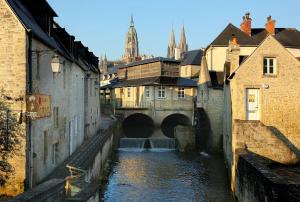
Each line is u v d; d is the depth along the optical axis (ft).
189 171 94.99
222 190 77.56
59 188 43.37
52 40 63.36
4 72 47.73
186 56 213.66
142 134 162.30
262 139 68.80
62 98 67.56
